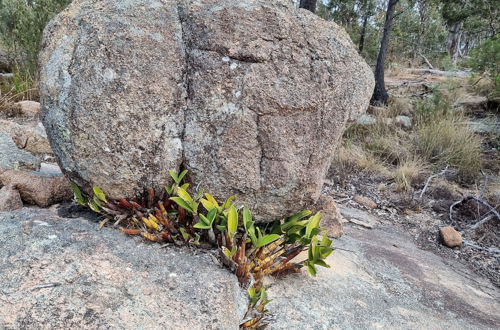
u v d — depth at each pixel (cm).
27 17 608
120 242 199
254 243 196
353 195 461
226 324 160
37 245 184
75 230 203
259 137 208
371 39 1394
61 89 204
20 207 243
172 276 180
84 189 223
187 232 212
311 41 219
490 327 236
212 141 209
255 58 208
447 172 521
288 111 208
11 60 722
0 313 147
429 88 913
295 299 213
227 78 207
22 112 514
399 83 1023
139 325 151
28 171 282
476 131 642
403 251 331
